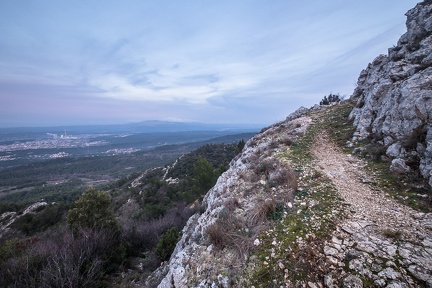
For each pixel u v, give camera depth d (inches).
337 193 323.6
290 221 269.6
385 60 800.9
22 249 611.8
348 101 1029.2
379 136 499.8
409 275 176.6
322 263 200.7
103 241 588.4
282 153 545.3
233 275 215.8
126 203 1859.0
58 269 407.8
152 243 748.6
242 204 348.2
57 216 1585.9
